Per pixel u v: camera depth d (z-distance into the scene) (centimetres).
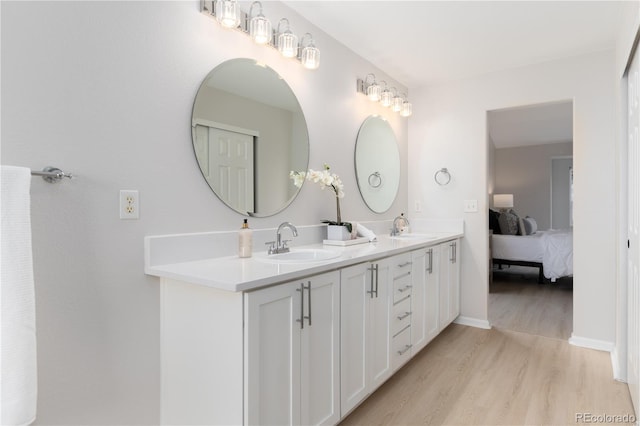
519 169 759
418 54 291
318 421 160
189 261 167
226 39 188
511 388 223
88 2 136
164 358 157
